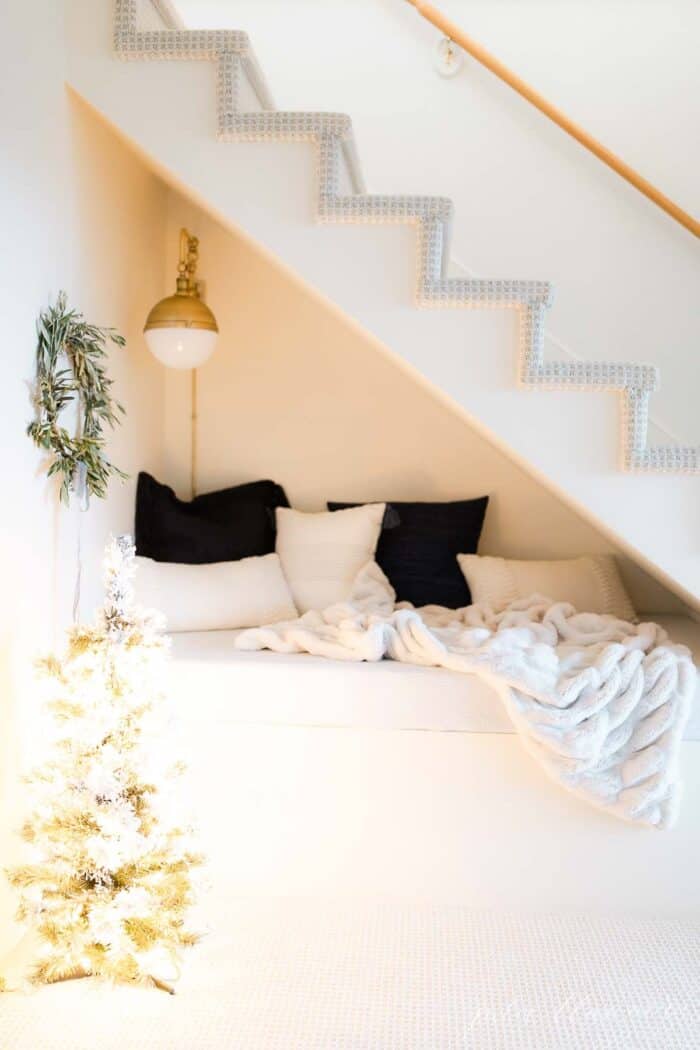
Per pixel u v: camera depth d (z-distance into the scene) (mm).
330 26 3914
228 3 3930
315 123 2678
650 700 2682
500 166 3893
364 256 2719
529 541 3992
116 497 3396
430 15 3408
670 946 2580
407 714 2756
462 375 2721
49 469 2641
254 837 2814
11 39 2367
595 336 3893
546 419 2713
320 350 3984
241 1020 2229
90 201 2998
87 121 2938
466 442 3979
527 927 2676
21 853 2504
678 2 3779
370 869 2797
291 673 2775
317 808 2793
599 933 2646
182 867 2316
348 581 3641
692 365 3848
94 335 2848
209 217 3959
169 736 2432
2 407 2334
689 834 2725
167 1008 2271
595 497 2717
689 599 3146
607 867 2738
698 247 3840
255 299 3986
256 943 2564
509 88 3865
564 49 3834
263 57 3934
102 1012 2254
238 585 3428
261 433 4023
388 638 2900
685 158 3809
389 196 2680
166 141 2742
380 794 2779
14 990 2336
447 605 3641
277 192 2729
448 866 2779
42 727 2615
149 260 3709
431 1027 2213
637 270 3863
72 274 2852
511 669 2670
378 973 2432
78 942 2236
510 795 2750
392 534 3789
